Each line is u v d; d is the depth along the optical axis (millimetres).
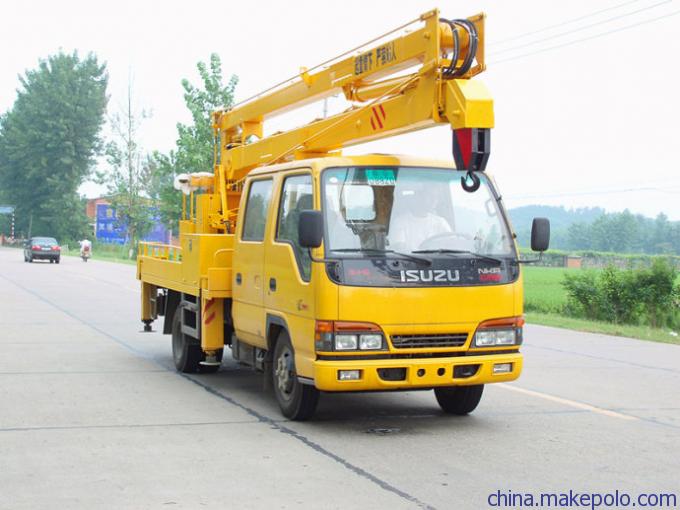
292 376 8406
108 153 65312
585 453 7297
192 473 6465
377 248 7809
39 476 6336
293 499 5824
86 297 24453
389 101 8680
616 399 10047
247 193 9641
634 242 143500
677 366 13125
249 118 12000
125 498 5801
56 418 8445
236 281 9664
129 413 8766
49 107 93062
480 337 7953
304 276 7922
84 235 93812
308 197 8070
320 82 10219
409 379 7621
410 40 8430
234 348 10008
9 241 99062
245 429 8062
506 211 8406
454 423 8516
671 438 7926
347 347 7508
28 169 93500
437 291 7758
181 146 45250
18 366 11844
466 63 7883
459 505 5773
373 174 8062
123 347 14148
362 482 6289
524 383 11227
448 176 8297
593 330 19219
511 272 8148
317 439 7695
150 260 12828
